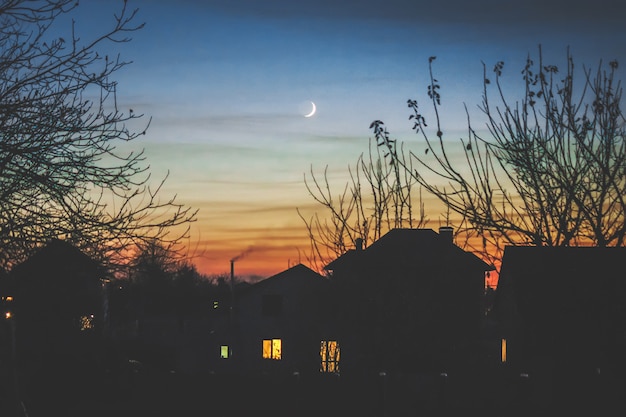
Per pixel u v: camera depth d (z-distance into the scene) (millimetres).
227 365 54688
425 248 29656
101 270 10461
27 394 21500
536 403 17375
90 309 23250
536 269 11328
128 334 56969
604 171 9969
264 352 53500
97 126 9977
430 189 10703
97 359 24594
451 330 26656
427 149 10734
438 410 20719
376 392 21484
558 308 11250
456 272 27016
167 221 10352
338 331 27922
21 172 9422
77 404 22422
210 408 22453
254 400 22438
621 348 11180
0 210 9641
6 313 13961
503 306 36969
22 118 9477
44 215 9719
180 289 57969
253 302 54156
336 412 21234
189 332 56219
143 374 23719
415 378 21766
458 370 26609
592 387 13609
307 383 22078
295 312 53188
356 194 23656
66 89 9859
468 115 10922
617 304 10883
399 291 25375
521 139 10719
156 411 22016
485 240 10828
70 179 9852
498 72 10969
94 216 10078
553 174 10422
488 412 19516
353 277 25734
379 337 25266
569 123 10609
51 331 21750
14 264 10469
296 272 53625
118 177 10141
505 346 36188
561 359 12883
